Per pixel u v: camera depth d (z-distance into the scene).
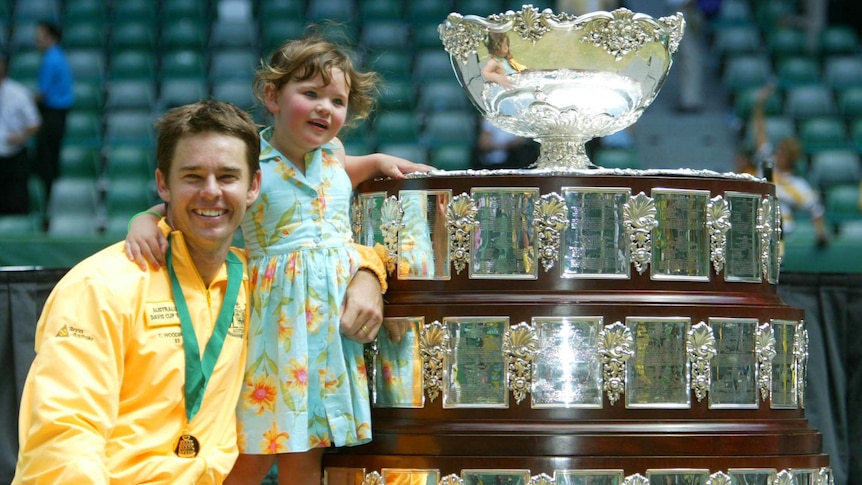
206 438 4.79
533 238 4.95
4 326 6.52
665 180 4.99
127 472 4.60
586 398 4.88
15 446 6.50
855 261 11.47
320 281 5.09
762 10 22.48
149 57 20.08
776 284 5.42
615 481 4.83
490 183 4.98
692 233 5.04
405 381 5.08
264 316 5.09
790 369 5.28
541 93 5.36
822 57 21.47
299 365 5.03
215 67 19.86
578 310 4.87
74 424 4.41
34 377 4.52
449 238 5.04
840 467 7.22
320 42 5.21
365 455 5.12
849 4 22.73
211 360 4.83
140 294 4.73
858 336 7.27
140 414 4.68
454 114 18.28
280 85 5.17
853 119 19.33
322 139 5.17
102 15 21.77
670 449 4.85
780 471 5.02
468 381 4.95
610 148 17.14
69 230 14.66
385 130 17.98
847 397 7.29
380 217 5.31
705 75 21.44
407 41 21.20
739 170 14.81
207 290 4.93
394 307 5.11
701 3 22.09
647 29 5.27
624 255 4.96
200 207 4.77
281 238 5.13
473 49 5.40
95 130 18.16
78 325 4.57
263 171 5.17
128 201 15.70
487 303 4.93
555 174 4.95
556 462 4.82
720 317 4.98
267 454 5.11
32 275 6.58
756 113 17.27
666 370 4.92
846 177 17.34
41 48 16.73
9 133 15.38
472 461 4.86
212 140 4.76
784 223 13.86
